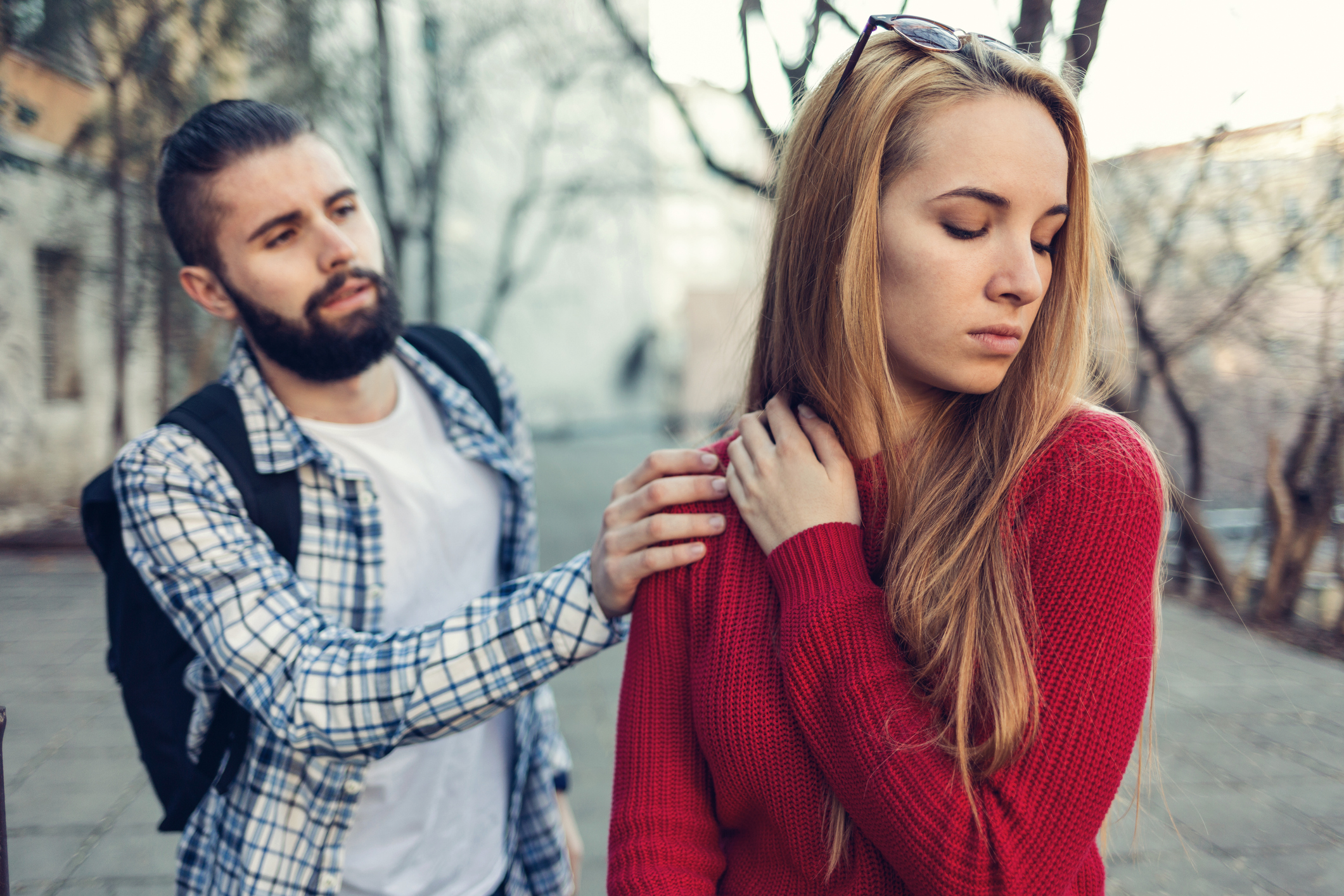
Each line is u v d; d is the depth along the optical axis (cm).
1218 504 385
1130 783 136
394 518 127
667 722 86
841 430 82
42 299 595
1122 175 355
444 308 1759
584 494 964
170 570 105
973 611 70
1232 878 182
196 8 582
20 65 509
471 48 1030
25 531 586
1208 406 376
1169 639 330
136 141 577
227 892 110
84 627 434
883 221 75
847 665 72
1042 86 74
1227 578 368
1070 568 69
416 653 98
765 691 78
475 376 147
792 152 87
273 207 110
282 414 119
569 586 96
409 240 1096
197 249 114
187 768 112
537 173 1489
